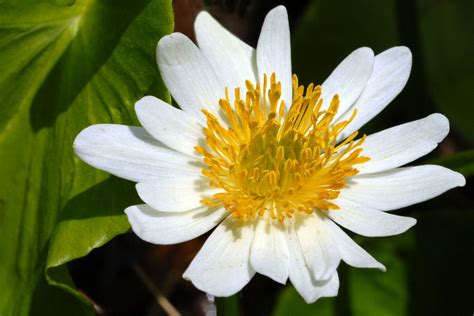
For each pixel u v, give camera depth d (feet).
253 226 0.42
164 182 0.42
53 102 0.45
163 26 0.43
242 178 0.43
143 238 0.41
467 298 0.46
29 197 0.46
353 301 0.46
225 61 0.44
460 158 0.46
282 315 0.46
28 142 0.46
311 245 0.42
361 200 0.43
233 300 0.45
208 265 0.41
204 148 0.43
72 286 0.44
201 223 0.42
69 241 0.44
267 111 0.44
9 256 0.46
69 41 0.45
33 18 0.44
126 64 0.44
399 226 0.41
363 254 0.41
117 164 0.42
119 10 0.44
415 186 0.43
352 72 0.44
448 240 0.47
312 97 0.44
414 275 0.46
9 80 0.45
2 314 0.45
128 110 0.44
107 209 0.44
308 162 0.43
